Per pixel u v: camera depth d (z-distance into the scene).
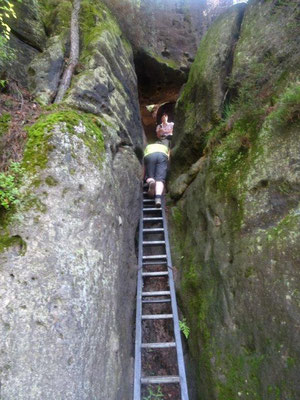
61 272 2.33
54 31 5.25
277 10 4.41
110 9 7.00
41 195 2.52
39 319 2.10
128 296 3.81
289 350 2.36
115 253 3.18
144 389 3.54
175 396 3.52
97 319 2.50
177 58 8.42
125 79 5.88
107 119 4.29
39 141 2.76
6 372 1.86
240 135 3.74
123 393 2.93
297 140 2.95
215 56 5.13
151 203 5.64
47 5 5.81
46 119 2.97
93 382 2.29
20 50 4.50
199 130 5.07
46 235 2.40
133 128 5.57
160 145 5.96
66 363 2.08
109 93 4.91
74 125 3.08
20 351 1.95
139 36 7.64
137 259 4.52
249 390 2.66
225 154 3.90
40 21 5.25
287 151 3.00
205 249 3.88
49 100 3.99
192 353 3.57
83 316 2.31
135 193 4.71
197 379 3.34
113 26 6.40
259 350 2.66
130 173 4.53
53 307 2.18
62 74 4.47
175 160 5.88
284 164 2.97
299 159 2.86
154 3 8.59
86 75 4.42
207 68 5.17
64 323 2.17
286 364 2.36
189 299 3.91
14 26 4.57
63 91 4.07
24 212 2.41
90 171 2.94
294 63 3.57
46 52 4.49
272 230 2.81
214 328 3.27
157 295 4.31
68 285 2.31
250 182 3.25
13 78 3.91
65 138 2.87
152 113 10.82
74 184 2.73
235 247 3.18
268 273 2.68
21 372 1.90
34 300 2.14
